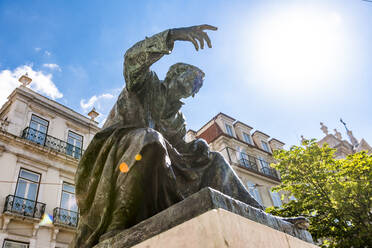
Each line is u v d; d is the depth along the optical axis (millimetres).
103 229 1161
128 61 1436
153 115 1615
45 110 13898
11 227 10227
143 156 1185
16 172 11258
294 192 10219
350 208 8992
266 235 917
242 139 19000
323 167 10219
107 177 1232
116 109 1599
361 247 8688
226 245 717
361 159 9516
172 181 1256
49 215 11414
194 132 18469
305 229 1243
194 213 839
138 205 1166
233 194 1486
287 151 10695
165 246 832
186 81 1736
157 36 1345
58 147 13445
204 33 1354
